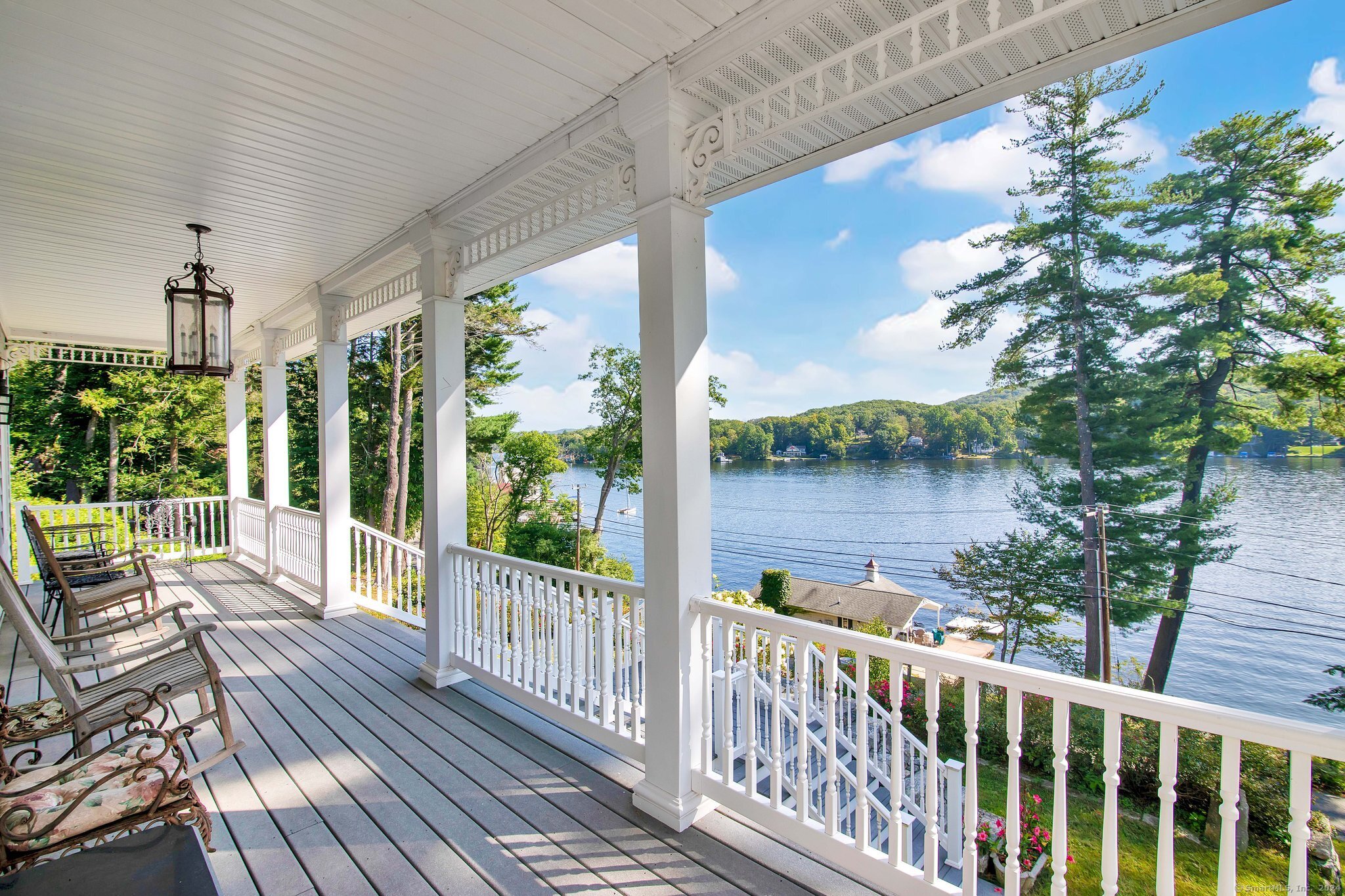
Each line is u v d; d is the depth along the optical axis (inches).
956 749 278.8
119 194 129.7
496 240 132.4
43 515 296.8
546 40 81.1
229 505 323.0
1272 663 386.6
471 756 109.0
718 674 91.9
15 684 148.1
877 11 73.1
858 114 92.1
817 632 76.7
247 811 91.9
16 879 50.0
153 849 54.6
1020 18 71.8
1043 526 480.7
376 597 280.8
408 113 99.7
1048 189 491.5
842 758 185.2
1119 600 431.2
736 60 82.6
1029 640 469.7
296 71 87.2
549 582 121.1
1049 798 231.5
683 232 90.5
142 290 202.7
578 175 117.8
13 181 122.6
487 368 726.5
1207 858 183.5
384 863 79.7
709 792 89.0
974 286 522.3
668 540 90.1
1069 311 473.4
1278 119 394.9
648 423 92.8
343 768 104.7
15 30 76.6
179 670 110.0
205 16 75.2
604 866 79.0
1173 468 420.8
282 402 267.0
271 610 215.9
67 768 68.1
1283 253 390.0
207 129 103.7
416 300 173.0
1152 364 435.2
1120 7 67.9
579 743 114.3
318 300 202.8
